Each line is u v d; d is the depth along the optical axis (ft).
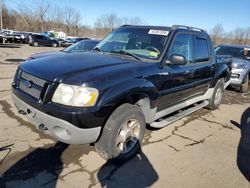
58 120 9.67
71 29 213.87
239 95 28.09
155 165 11.63
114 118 10.67
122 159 11.41
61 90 9.80
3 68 35.19
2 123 14.39
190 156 12.73
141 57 13.25
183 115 15.94
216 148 13.89
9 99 19.01
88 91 9.70
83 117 9.55
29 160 11.06
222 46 34.35
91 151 12.15
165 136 14.73
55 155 11.59
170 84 13.55
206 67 17.30
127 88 10.62
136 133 11.93
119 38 15.29
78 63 11.41
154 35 14.28
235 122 18.43
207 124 17.47
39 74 10.58
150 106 12.47
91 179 10.23
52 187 9.56
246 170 11.93
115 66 11.43
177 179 10.77
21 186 9.46
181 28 15.05
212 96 19.80
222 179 11.07
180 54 13.78
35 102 10.26
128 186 10.05
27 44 107.96
